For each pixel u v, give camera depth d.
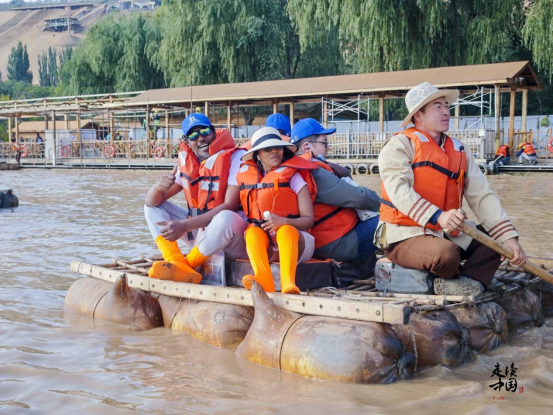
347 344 3.76
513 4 29.02
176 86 40.38
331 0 30.16
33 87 129.75
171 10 40.41
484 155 23.77
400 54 29.45
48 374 4.00
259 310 4.20
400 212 4.54
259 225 4.78
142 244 8.91
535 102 35.34
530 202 13.84
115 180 24.81
